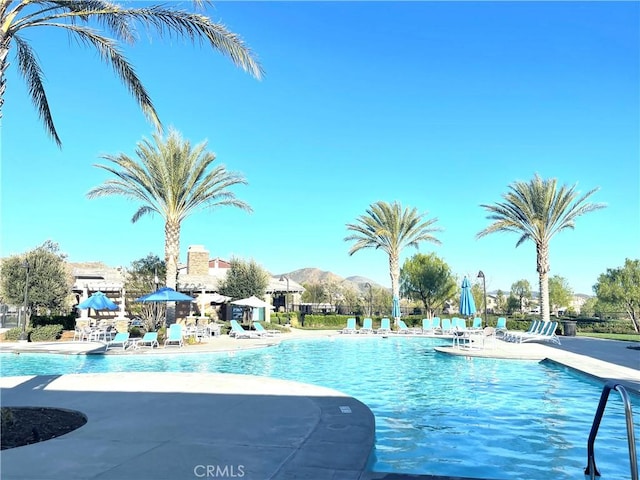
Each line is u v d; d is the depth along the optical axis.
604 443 7.33
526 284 68.88
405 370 15.93
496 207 30.64
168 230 23.92
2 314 33.22
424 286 42.75
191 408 8.16
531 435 7.79
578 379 13.47
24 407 8.20
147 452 5.62
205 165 23.86
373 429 6.75
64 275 31.23
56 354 19.33
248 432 6.54
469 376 14.34
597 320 35.97
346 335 29.45
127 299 34.03
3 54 7.25
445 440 7.51
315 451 5.66
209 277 42.25
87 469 5.02
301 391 9.83
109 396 9.27
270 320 38.66
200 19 9.84
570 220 29.19
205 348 21.12
